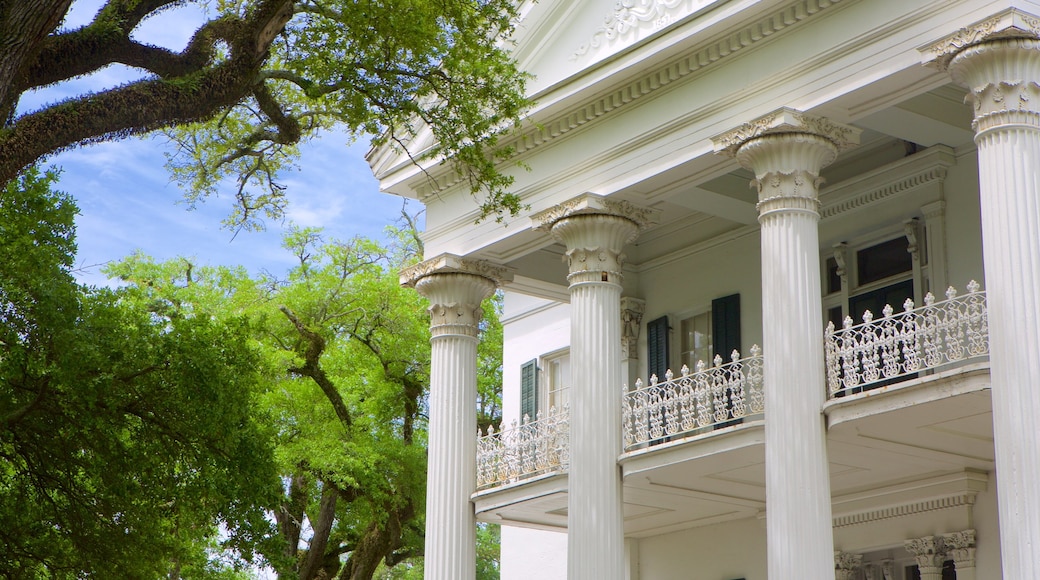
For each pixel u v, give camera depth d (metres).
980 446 14.43
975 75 11.81
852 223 17.02
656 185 15.52
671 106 15.17
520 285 19.52
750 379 14.85
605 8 16.05
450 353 18.28
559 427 17.53
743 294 18.56
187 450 13.88
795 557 12.71
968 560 15.44
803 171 13.57
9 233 13.55
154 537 14.32
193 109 10.86
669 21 15.10
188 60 11.20
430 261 18.42
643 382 19.84
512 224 17.28
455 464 18.02
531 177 17.09
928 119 14.64
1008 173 11.41
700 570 19.08
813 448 12.99
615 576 15.14
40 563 14.66
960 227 15.55
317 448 24.42
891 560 17.00
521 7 17.08
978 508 15.49
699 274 19.39
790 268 13.35
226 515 13.89
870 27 12.98
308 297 26.58
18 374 12.91
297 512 26.95
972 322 12.48
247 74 11.24
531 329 22.92
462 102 13.27
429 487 18.09
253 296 27.03
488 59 13.35
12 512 13.47
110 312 13.40
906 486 16.09
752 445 14.44
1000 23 11.56
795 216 13.48
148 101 10.58
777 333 13.28
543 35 16.83
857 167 17.14
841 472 15.66
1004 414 11.07
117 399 13.05
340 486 24.66
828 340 13.59
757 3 13.71
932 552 15.94
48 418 13.41
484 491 17.86
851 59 13.12
